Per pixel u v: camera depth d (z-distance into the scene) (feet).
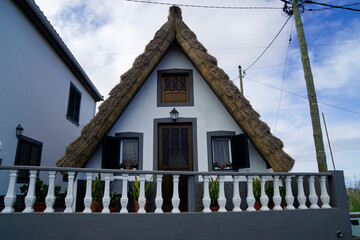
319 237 16.01
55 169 14.98
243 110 21.40
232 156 23.57
